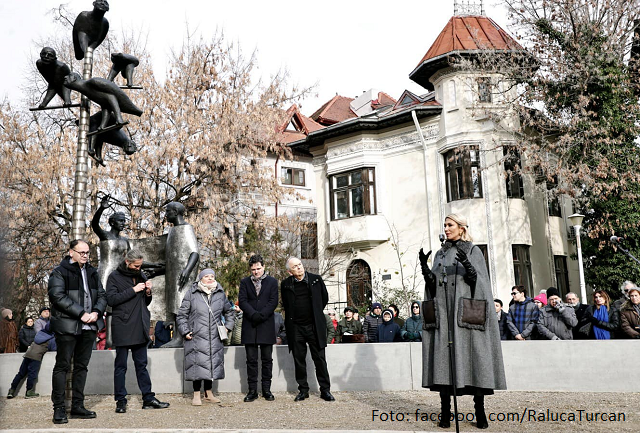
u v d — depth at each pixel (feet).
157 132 64.23
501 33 74.74
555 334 29.30
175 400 26.53
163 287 33.53
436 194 73.36
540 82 61.41
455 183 71.26
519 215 70.18
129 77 27.81
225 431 16.90
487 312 17.20
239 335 34.22
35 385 31.22
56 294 20.53
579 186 59.88
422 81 78.48
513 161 71.31
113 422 20.16
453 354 16.87
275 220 69.15
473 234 69.21
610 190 55.67
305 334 25.13
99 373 30.19
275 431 16.62
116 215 34.09
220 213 64.54
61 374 20.47
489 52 64.49
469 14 77.46
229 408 23.30
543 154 61.26
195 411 22.65
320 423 18.75
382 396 25.58
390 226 77.20
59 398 20.29
